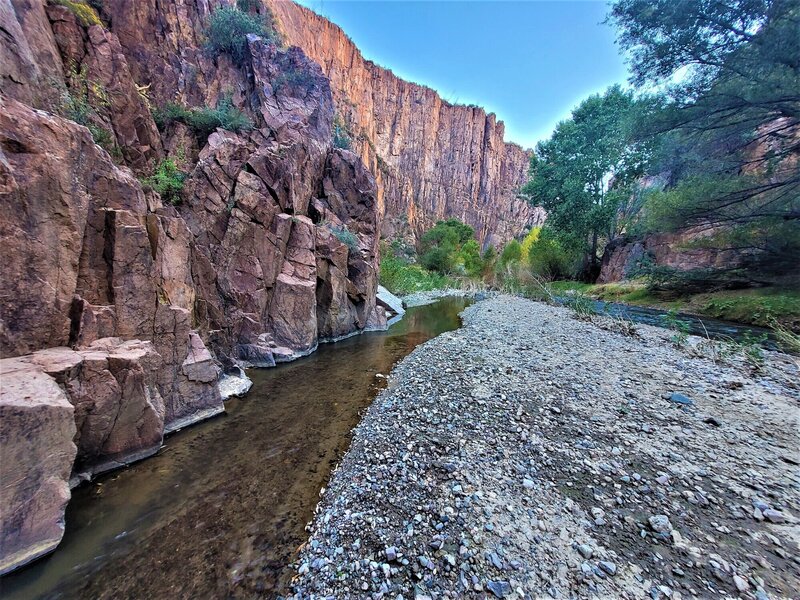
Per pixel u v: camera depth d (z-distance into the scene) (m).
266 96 14.82
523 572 3.56
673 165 18.33
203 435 6.62
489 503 4.56
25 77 6.42
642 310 20.84
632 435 6.08
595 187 32.91
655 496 4.57
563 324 16.81
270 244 11.71
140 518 4.47
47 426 3.81
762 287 16.77
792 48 11.96
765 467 5.10
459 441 6.12
